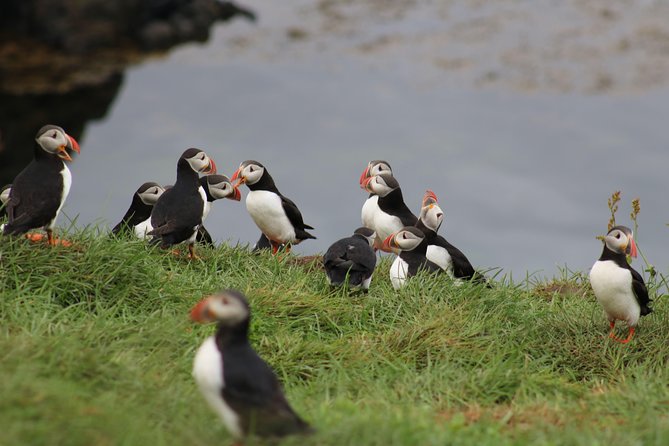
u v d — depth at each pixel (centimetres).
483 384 1018
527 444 831
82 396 820
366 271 1229
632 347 1144
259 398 751
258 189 1498
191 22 3872
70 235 1198
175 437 788
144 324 1033
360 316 1186
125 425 767
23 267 1090
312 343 1084
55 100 3322
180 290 1151
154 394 871
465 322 1162
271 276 1254
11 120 3194
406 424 810
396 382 1025
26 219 1089
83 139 3191
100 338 977
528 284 1414
